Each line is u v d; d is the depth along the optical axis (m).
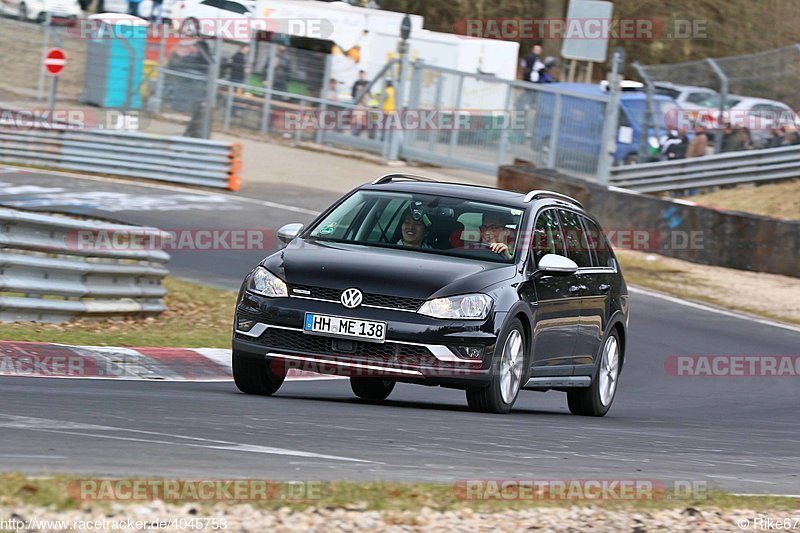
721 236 79.44
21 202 73.94
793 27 163.50
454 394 42.12
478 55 115.25
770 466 28.81
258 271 32.09
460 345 30.64
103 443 21.58
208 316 51.59
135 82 97.81
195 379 38.19
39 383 31.47
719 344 59.03
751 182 103.25
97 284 46.47
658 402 45.38
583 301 36.66
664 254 80.94
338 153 107.06
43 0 119.50
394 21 112.12
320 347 30.83
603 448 28.22
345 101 108.06
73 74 98.31
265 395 33.34
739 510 21.80
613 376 39.91
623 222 82.06
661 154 103.81
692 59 160.88
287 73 109.38
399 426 27.81
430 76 104.94
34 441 21.14
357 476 20.86
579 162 98.12
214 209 79.56
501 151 101.69
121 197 80.44
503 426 30.02
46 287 43.75
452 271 31.80
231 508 17.77
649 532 19.61
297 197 88.00
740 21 162.00
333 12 111.81
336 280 31.06
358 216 34.66
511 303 31.84
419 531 17.95
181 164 88.56
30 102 98.56
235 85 110.38
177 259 63.28
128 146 89.44
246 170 96.25
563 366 35.94
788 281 77.31
